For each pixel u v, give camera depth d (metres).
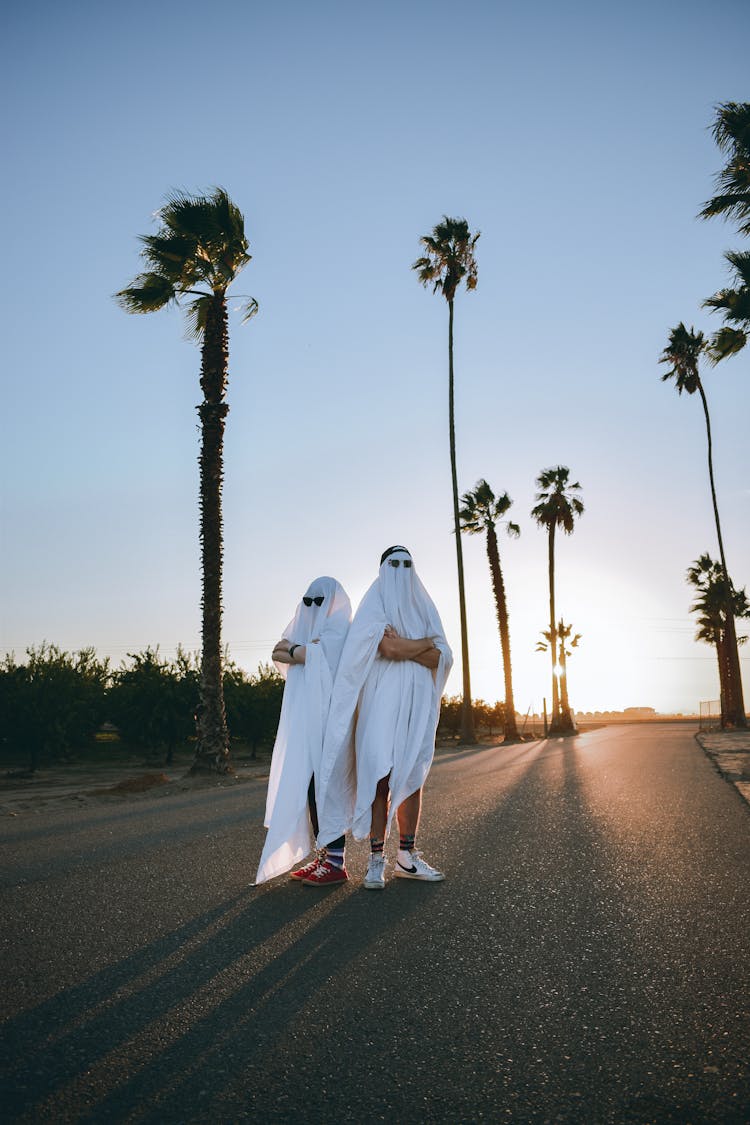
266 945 3.42
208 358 18.75
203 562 18.19
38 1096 2.08
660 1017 2.53
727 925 3.59
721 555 45.97
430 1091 2.09
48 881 4.98
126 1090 2.11
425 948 3.34
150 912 4.07
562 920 3.75
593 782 11.19
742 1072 2.14
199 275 19.28
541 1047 2.34
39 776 28.06
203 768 17.33
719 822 6.82
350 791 4.84
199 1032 2.49
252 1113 1.98
